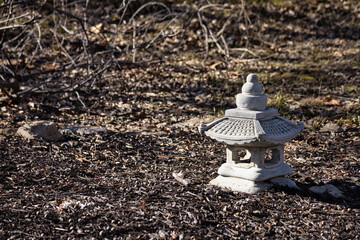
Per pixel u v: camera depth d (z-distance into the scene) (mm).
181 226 4668
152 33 15352
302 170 6551
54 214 4988
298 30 16016
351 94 10820
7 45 13477
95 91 11305
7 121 9250
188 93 11180
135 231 4586
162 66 13055
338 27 16188
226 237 4480
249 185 5516
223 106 10359
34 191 5766
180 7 16688
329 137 8258
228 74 12398
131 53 13930
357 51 14250
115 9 16375
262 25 16094
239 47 14797
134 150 7555
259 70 12688
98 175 6438
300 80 11836
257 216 4930
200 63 13336
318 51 14469
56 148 7605
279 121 5645
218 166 6734
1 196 5555
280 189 5590
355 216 4980
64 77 12219
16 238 4465
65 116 9742
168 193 5531
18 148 7551
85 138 8156
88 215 4938
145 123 9305
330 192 5602
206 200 5289
